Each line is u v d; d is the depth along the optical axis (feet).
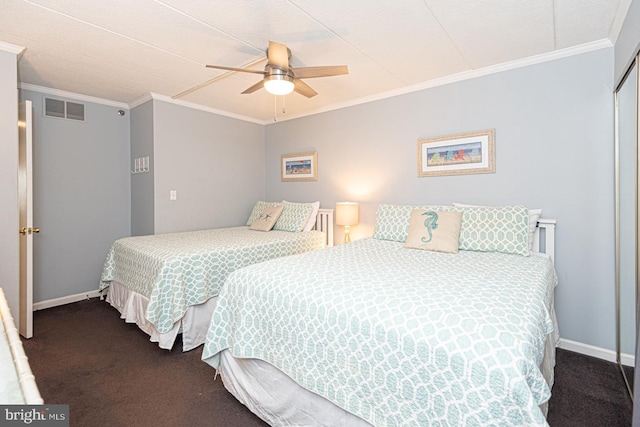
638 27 5.56
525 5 6.18
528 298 4.36
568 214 8.04
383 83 10.37
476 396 3.16
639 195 6.03
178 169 12.50
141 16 6.62
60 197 11.34
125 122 12.98
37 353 7.79
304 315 4.67
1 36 7.41
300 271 5.75
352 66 9.02
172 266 7.85
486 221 8.03
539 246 8.29
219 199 13.96
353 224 11.49
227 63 8.92
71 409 5.76
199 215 13.24
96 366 7.23
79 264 11.84
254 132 15.34
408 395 3.62
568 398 6.06
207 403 5.95
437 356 3.44
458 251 7.84
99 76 9.90
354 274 5.53
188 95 11.80
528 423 2.90
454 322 3.65
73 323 9.62
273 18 6.67
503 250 7.57
